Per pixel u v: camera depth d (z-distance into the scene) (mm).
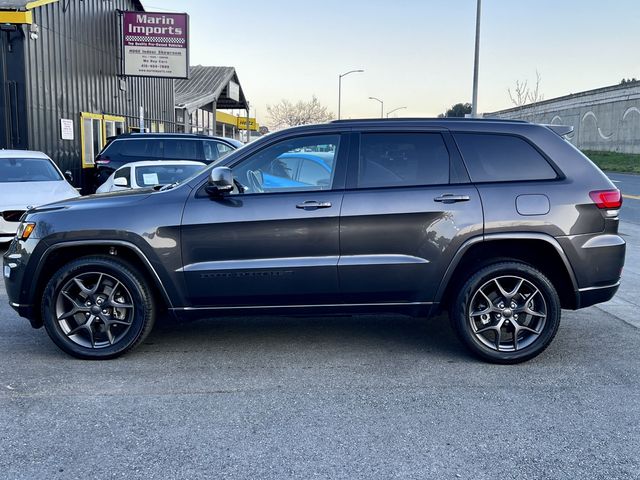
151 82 24922
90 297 4938
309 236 4785
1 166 10938
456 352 5242
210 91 33125
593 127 48500
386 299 4926
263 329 5918
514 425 3836
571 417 3947
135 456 3451
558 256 4812
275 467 3334
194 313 4961
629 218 14719
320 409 4074
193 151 14656
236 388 4438
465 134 4945
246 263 4812
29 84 14359
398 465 3355
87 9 18062
